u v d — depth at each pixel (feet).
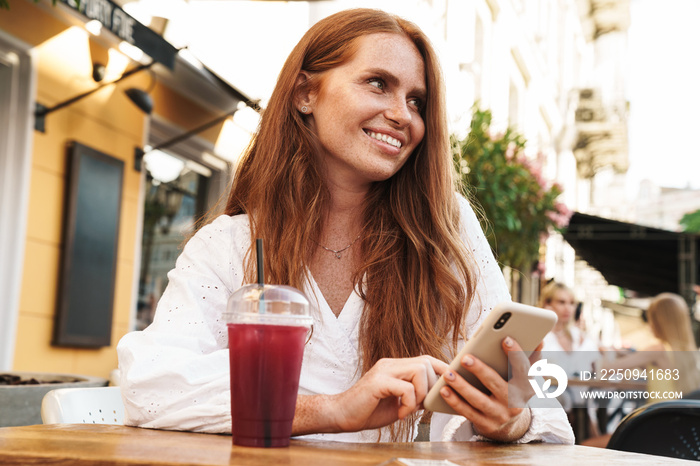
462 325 4.99
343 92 4.74
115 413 4.69
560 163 36.37
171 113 18.42
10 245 13.17
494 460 3.00
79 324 14.76
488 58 32.07
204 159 20.13
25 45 13.35
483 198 18.11
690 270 30.14
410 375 3.36
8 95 13.23
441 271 4.92
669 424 5.09
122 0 13.51
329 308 4.70
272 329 2.93
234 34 18.01
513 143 19.07
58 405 4.22
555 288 15.87
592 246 32.78
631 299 34.83
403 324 4.82
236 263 4.72
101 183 15.38
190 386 3.58
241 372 2.93
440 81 5.05
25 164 13.35
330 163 5.01
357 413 3.29
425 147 5.09
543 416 4.01
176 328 4.17
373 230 4.99
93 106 15.37
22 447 2.65
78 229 14.71
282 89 5.01
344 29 4.87
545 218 19.49
